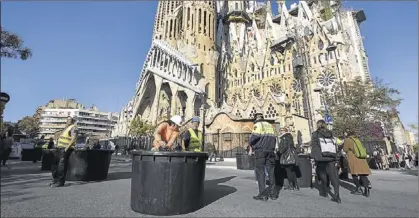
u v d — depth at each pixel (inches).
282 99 2267.5
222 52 3344.0
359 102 1109.7
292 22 2925.7
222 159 1269.7
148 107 2701.8
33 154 718.5
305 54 2347.4
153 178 190.7
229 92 3016.7
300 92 2258.9
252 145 267.1
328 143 264.4
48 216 172.6
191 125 291.7
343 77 2078.0
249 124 1644.9
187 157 201.0
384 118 1180.5
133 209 196.5
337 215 189.2
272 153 263.9
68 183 336.5
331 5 2829.7
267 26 3191.4
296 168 369.1
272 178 265.4
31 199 226.7
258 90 2738.7
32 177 382.3
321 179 284.7
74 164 360.5
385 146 1234.6
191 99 2503.7
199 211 199.0
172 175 191.6
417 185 394.3
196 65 2755.9
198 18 3110.2
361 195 290.7
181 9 3282.5
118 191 276.5
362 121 1077.1
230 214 189.2
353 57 2309.3
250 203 229.6
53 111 4896.7
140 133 1902.1
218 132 1612.9
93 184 329.4
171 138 240.2
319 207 217.2
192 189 199.8
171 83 2485.2
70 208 196.5
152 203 186.5
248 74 2903.5
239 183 369.1
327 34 2283.5
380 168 908.6
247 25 3713.1
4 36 435.2
